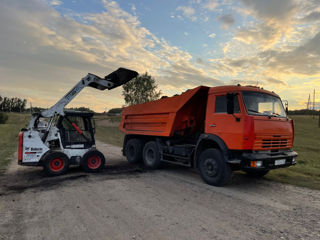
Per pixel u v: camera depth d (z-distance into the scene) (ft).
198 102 24.57
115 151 43.27
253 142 17.37
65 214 13.32
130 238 10.50
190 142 27.04
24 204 14.99
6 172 24.93
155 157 27.22
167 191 18.19
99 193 17.42
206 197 16.80
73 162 24.61
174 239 10.46
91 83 28.30
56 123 24.48
